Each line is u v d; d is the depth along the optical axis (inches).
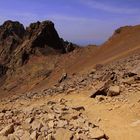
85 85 1048.8
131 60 1346.0
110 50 2409.0
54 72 3447.3
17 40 5561.0
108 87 899.4
